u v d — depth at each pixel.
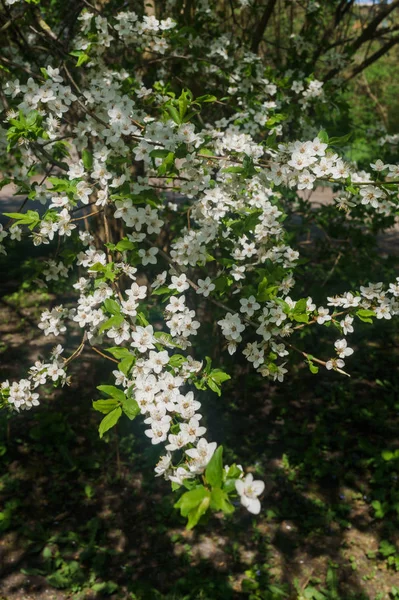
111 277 1.91
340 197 2.27
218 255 3.64
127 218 2.08
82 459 4.34
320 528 3.85
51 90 2.19
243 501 1.26
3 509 3.88
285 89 3.85
